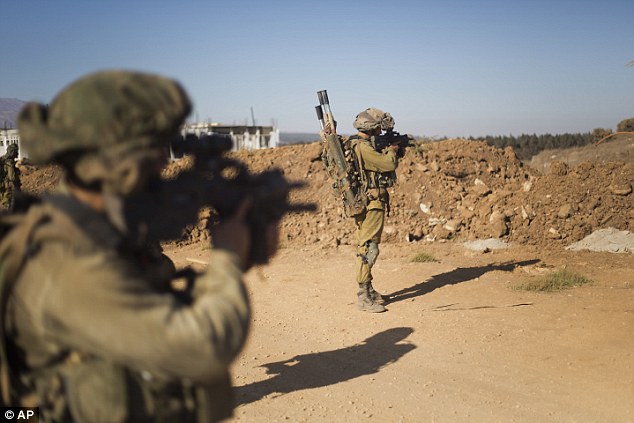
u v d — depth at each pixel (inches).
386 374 204.7
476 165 524.7
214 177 59.3
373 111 275.4
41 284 49.1
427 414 172.4
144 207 55.4
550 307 270.1
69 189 52.2
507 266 362.6
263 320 276.7
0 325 51.5
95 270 48.4
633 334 225.6
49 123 50.4
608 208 433.7
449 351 223.9
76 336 49.5
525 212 439.8
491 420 166.7
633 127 744.3
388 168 274.8
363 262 282.0
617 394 177.5
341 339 246.1
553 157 1019.9
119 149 49.0
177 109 51.1
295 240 464.1
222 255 56.0
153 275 55.0
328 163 283.1
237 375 207.5
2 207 225.5
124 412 51.1
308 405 180.2
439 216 471.2
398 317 271.4
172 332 49.1
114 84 49.9
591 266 352.8
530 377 195.5
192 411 54.5
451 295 303.4
